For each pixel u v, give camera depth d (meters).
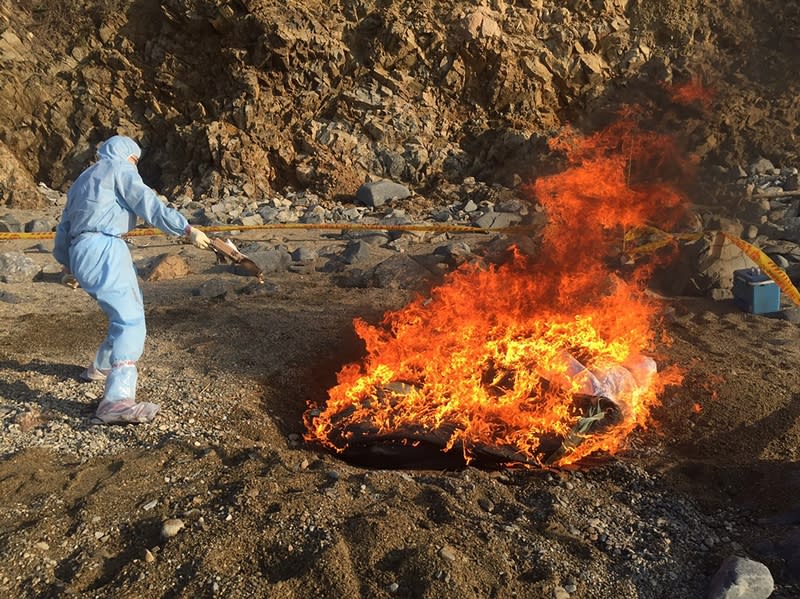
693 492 4.46
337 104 14.34
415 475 4.60
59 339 6.59
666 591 3.63
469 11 14.57
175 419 5.07
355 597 3.45
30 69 14.68
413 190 13.89
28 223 11.44
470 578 3.56
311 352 6.37
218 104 14.09
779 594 3.59
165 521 3.90
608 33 15.01
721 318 7.24
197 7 14.19
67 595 3.44
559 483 4.53
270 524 3.86
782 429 5.22
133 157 5.17
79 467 4.39
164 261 8.79
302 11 14.11
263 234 11.17
